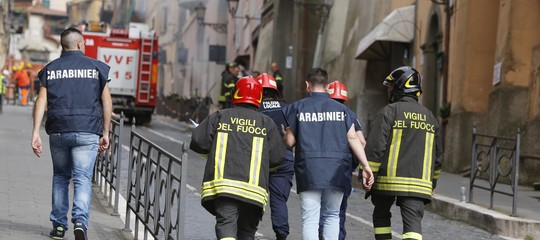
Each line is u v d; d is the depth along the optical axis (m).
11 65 72.44
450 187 17.70
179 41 66.69
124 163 18.86
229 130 8.16
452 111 22.73
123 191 14.50
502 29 20.48
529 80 19.11
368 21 31.31
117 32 36.16
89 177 9.54
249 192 8.06
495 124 20.25
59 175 9.66
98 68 9.65
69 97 9.51
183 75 64.94
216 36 57.06
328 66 36.44
